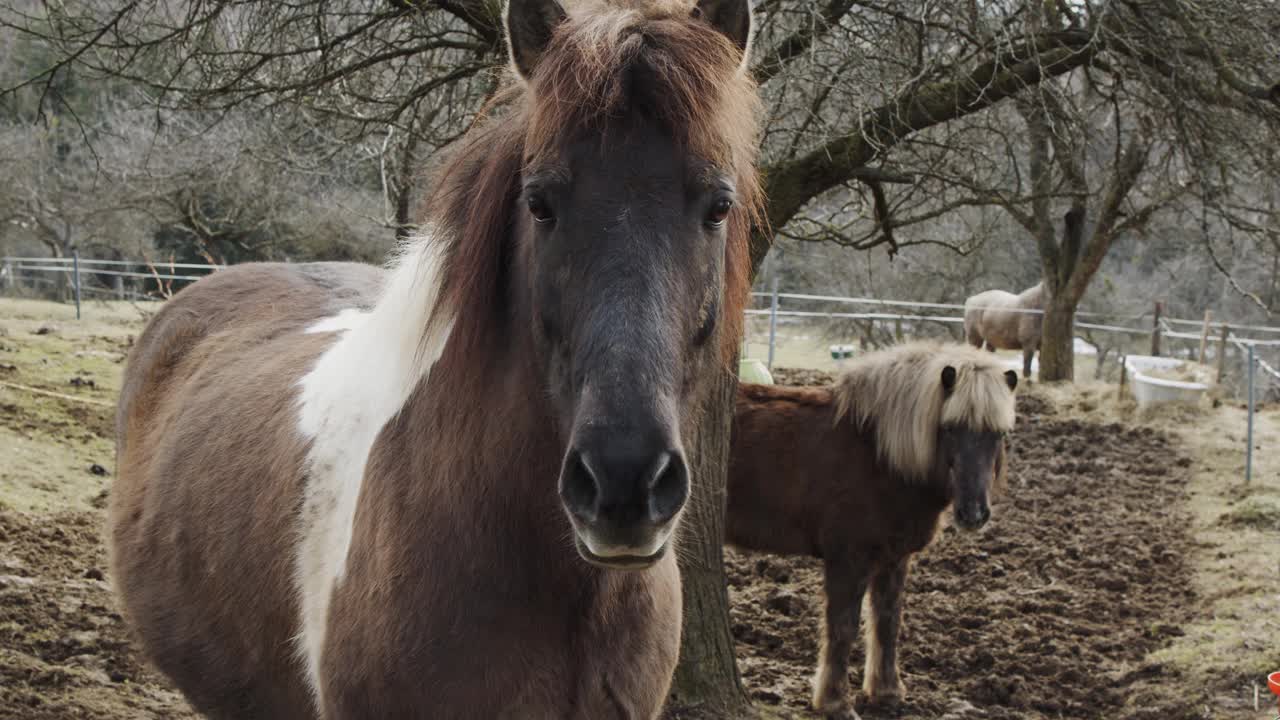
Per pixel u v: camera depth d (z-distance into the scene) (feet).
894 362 16.58
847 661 15.60
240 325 9.45
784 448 17.42
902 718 15.67
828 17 13.71
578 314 4.49
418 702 5.41
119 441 10.20
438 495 5.50
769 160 15.56
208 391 8.55
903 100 14.21
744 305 5.86
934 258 63.00
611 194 4.54
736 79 5.07
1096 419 38.42
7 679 12.18
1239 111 15.89
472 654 5.38
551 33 5.10
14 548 16.83
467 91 14.49
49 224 67.41
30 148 59.98
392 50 14.62
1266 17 15.43
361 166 22.72
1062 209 56.70
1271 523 24.40
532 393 5.24
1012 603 19.81
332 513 6.32
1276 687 11.42
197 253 67.77
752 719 13.88
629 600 5.82
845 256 64.59
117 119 47.91
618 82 4.50
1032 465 30.99
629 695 5.90
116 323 44.70
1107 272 79.05
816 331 73.46
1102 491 28.12
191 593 7.63
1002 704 16.06
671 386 4.40
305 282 9.99
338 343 7.74
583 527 4.30
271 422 7.31
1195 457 31.73
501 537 5.38
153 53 15.14
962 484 15.69
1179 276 70.85
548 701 5.53
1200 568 21.66
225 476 7.47
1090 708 15.67
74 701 11.96
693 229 4.68
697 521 13.60
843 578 16.17
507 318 5.45
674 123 4.58
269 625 6.69
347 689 5.72
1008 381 16.26
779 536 17.56
